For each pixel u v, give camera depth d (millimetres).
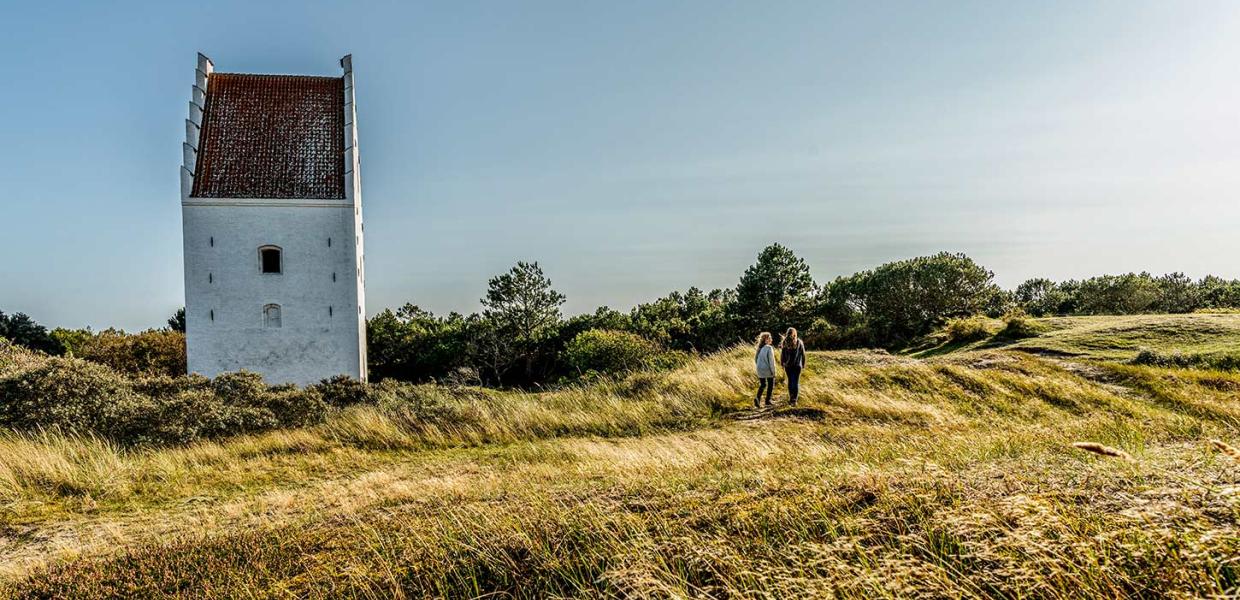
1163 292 43625
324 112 31047
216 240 28375
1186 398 13914
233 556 5086
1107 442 6727
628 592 3752
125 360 32094
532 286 44438
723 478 6121
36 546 6930
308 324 28984
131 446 11797
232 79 31156
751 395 15102
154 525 7426
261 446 12094
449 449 12031
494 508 5719
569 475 8008
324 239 29156
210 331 28328
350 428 13102
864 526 4074
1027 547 3189
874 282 40688
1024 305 49344
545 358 46156
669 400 14664
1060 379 16438
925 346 34188
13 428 12047
